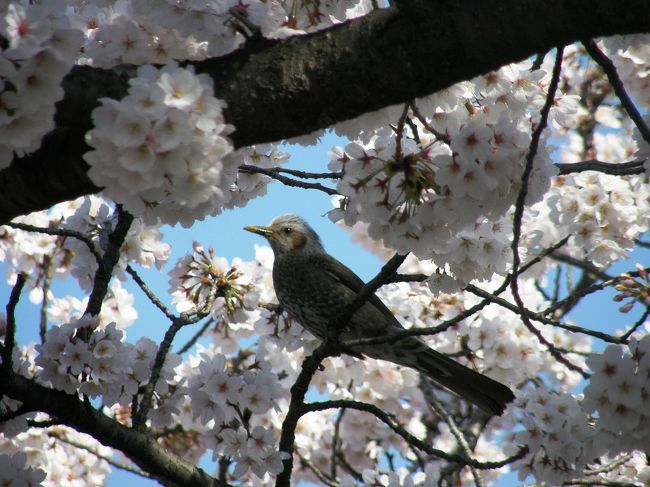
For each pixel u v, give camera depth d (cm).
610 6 570
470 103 800
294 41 614
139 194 534
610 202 1084
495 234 835
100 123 491
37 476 828
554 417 877
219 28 622
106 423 896
